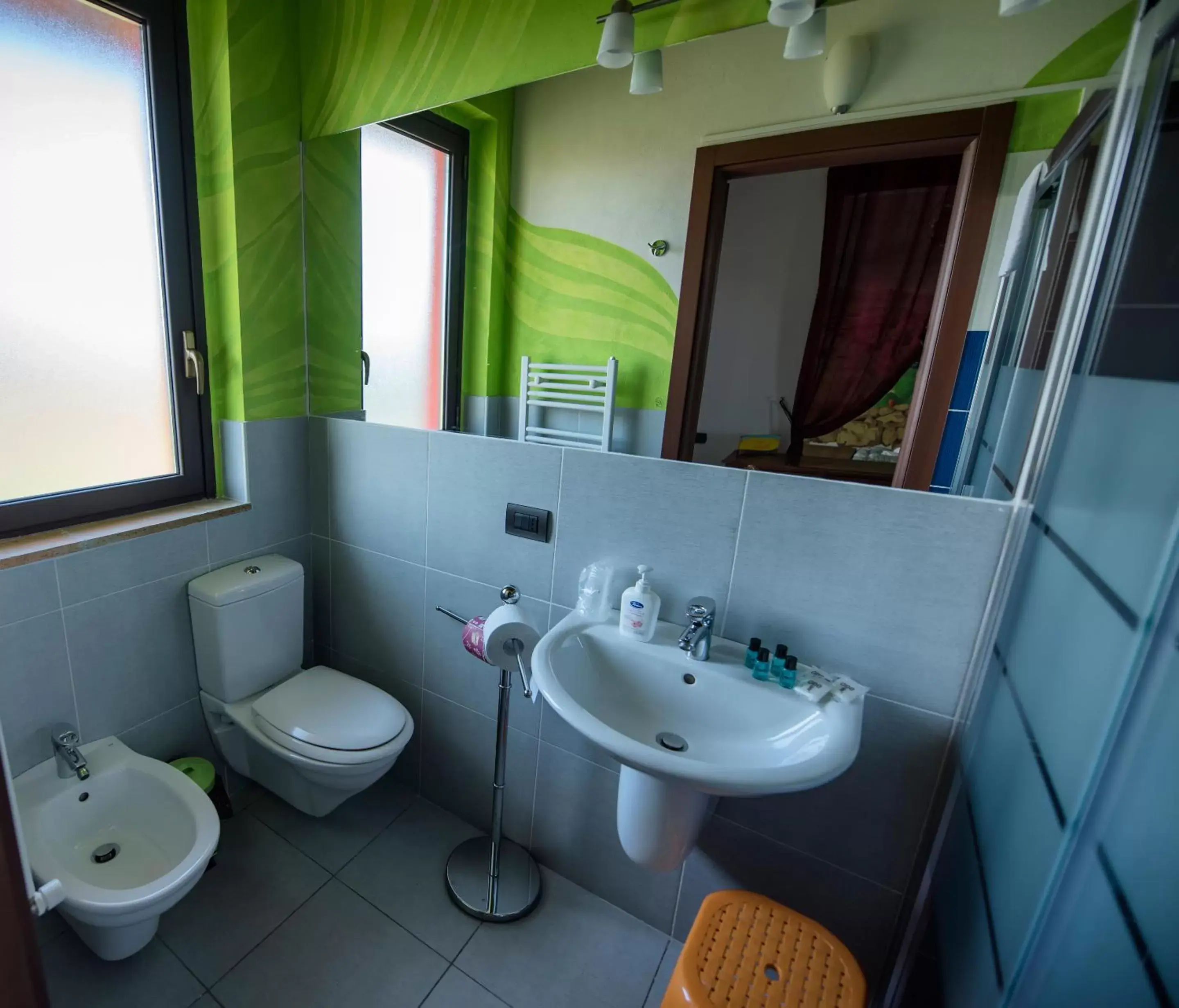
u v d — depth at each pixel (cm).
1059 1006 56
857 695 104
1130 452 62
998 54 100
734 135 127
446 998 127
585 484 133
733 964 98
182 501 162
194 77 146
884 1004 118
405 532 166
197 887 146
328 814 165
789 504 112
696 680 113
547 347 151
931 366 115
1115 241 74
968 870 91
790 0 96
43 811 123
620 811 118
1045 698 73
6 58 117
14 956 45
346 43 148
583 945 141
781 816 124
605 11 113
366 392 169
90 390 140
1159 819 46
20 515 130
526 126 144
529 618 130
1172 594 49
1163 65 67
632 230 139
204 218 153
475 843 165
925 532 102
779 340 126
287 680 165
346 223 161
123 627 143
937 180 111
